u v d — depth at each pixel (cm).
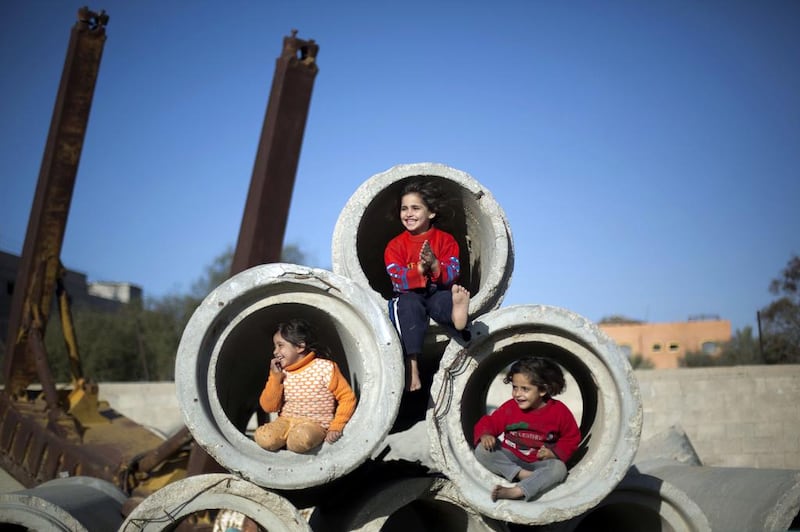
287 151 753
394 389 403
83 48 834
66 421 837
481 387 594
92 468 779
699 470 633
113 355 3203
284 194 749
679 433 919
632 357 3578
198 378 402
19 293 876
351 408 422
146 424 1376
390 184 467
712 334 4197
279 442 408
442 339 452
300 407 431
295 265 416
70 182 866
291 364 438
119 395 1387
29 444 840
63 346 3011
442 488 445
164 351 3350
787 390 1359
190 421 392
